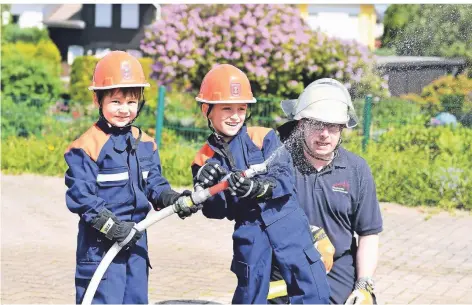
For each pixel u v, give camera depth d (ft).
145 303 16.40
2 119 55.62
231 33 52.65
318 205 15.52
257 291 15.17
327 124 15.05
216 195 15.53
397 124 48.60
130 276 16.30
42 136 54.65
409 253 30.22
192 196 15.25
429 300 24.68
